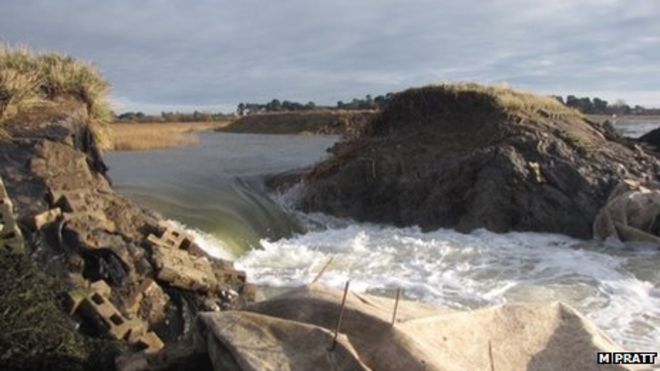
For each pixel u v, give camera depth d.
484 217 15.41
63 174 9.31
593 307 10.00
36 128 9.98
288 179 18.08
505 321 4.81
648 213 14.06
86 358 5.78
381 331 4.48
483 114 18.28
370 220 16.78
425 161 17.17
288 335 4.40
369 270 11.98
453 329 4.63
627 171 16.16
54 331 5.80
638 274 11.81
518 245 14.27
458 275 11.81
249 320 4.56
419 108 19.09
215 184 16.66
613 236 14.23
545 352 4.61
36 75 11.66
